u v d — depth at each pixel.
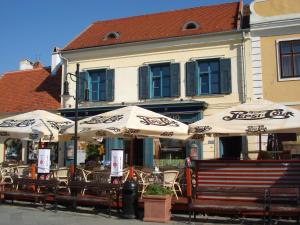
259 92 17.56
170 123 12.34
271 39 17.66
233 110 11.20
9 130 13.70
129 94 19.91
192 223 9.74
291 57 17.34
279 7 17.64
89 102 20.72
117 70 20.33
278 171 10.42
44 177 12.81
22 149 22.41
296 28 17.30
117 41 20.75
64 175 13.55
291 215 9.62
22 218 10.19
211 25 19.42
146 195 9.95
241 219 10.08
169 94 19.27
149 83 19.62
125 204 10.38
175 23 21.00
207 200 10.72
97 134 12.27
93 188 11.37
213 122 10.79
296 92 17.05
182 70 19.05
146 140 19.20
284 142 15.39
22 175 14.49
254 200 10.36
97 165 15.09
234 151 17.91
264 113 10.64
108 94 20.28
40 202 12.85
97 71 20.91
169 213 10.18
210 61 18.70
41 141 14.84
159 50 19.56
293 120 10.02
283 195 9.54
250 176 10.65
